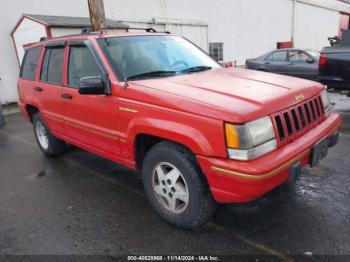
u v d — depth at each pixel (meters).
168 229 2.95
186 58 3.87
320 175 3.82
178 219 2.87
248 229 2.87
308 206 3.16
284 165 2.41
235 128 2.32
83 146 3.97
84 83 3.08
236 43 17.28
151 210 3.30
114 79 3.17
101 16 7.57
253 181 2.27
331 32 27.59
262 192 2.35
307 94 3.01
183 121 2.57
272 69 11.33
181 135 2.56
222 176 2.39
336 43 8.08
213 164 2.41
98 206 3.46
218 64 4.17
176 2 13.44
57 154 5.04
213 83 3.00
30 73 4.88
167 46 3.90
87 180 4.16
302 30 23.25
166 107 2.69
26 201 3.68
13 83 9.65
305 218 2.97
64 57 3.97
